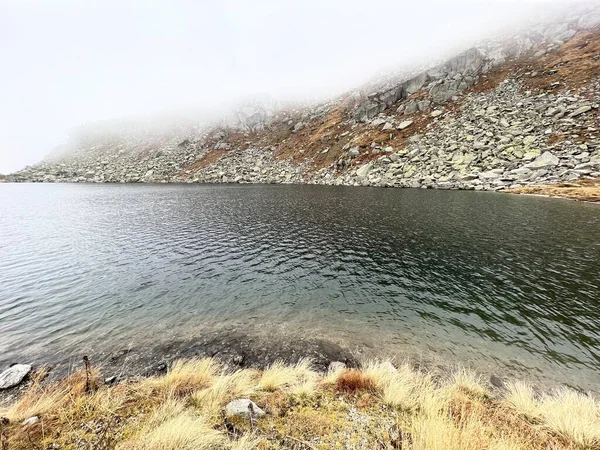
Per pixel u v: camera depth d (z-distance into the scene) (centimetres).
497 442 655
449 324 1595
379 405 855
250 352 1373
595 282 2048
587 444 694
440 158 7788
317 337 1495
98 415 800
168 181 12175
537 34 10838
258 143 14088
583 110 6788
